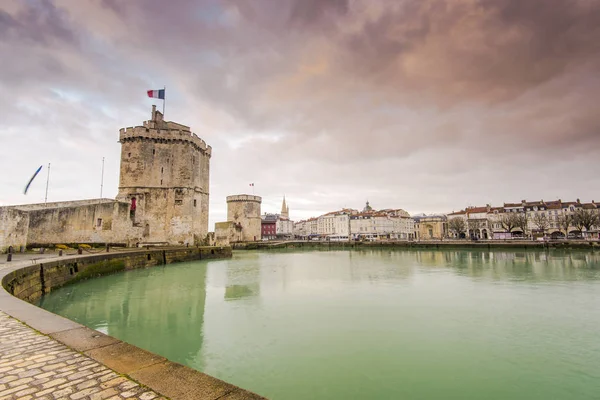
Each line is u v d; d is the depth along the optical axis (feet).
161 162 159.63
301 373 32.76
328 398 28.32
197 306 58.85
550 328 46.32
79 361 17.76
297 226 637.71
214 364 34.81
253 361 35.47
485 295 68.39
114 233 132.87
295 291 73.26
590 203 329.31
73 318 51.11
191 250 143.74
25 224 102.58
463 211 409.69
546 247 204.74
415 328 46.34
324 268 120.88
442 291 73.05
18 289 52.29
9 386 14.85
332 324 48.14
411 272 107.65
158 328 46.39
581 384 30.78
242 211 298.76
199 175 174.40
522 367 34.27
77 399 13.79
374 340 41.68
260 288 76.95
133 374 16.24
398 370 33.47
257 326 47.26
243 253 226.17
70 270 75.56
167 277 92.94
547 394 29.17
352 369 33.76
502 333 44.34
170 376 16.06
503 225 318.86
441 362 35.37
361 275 100.53
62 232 118.52
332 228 458.09
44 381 15.40
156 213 156.46
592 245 192.75
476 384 30.81
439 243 242.17
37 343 20.36
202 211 180.24
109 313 53.93
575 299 64.18
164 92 170.30
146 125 163.84
